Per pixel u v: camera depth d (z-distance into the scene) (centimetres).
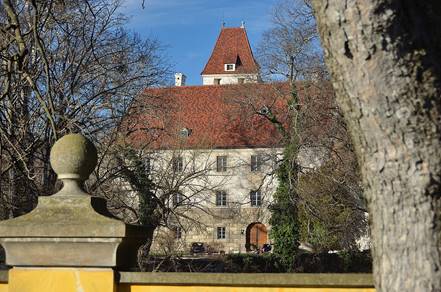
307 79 2998
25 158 1277
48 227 563
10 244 572
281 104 3872
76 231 558
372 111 393
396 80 385
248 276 548
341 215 2953
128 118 2289
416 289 385
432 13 395
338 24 396
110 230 553
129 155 2230
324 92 2897
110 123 2130
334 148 2861
